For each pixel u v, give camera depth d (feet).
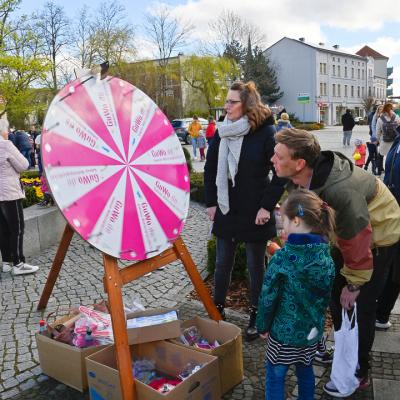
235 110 10.78
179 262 17.66
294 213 7.56
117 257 8.35
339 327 9.59
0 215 17.07
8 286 15.88
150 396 7.89
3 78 65.41
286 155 8.06
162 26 133.80
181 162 10.49
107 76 9.33
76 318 10.69
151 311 9.99
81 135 8.42
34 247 19.70
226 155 10.99
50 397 9.43
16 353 11.27
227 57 155.53
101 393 8.67
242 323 12.45
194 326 10.55
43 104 69.72
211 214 11.66
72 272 17.16
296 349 7.82
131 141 9.32
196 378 8.22
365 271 8.28
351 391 9.14
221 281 11.73
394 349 11.03
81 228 7.88
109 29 120.16
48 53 93.61
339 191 7.95
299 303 7.58
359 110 241.14
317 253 7.42
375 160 40.88
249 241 11.02
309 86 202.08
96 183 8.40
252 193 10.86
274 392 8.05
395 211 8.89
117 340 8.03
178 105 143.54
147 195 9.31
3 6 64.75
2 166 16.26
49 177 7.67
